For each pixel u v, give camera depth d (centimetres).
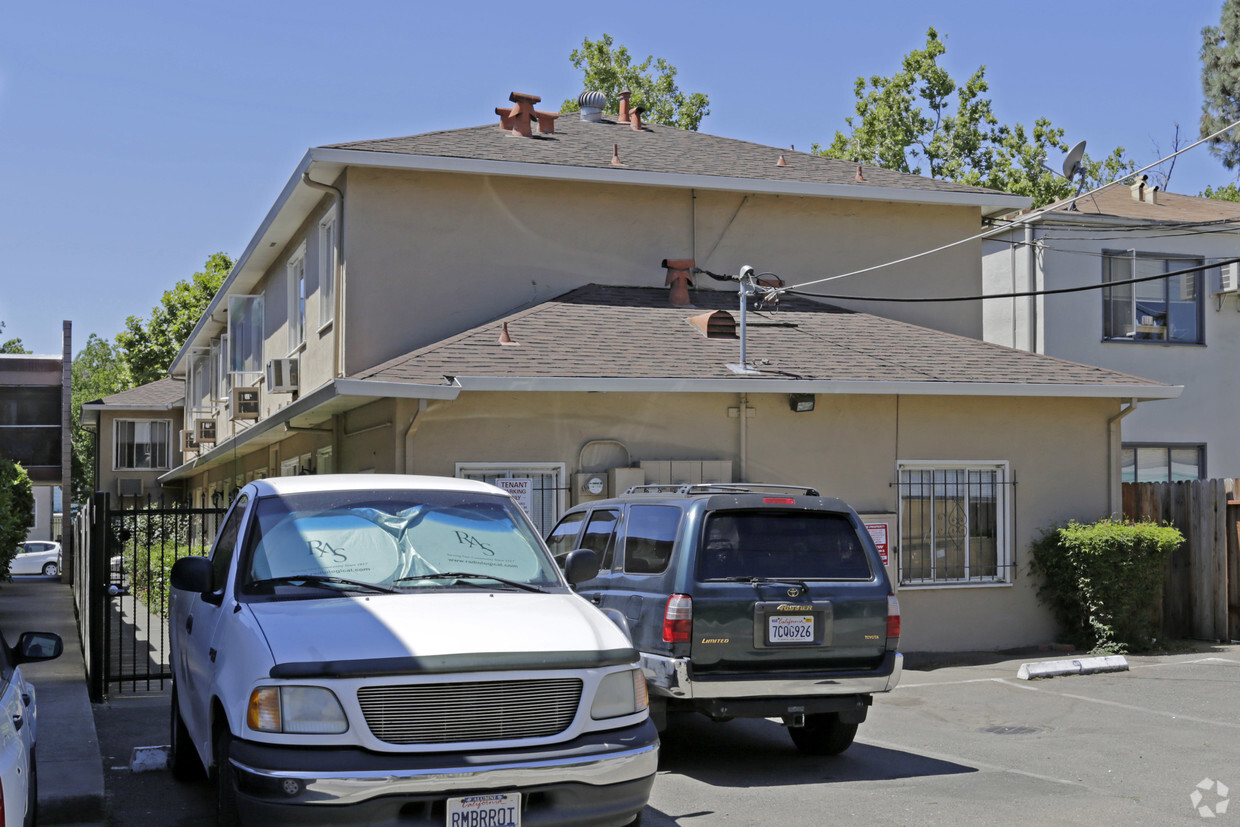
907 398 1449
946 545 1459
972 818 680
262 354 2095
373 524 648
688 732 970
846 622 801
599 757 526
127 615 1984
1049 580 1481
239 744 513
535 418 1302
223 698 539
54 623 1894
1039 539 1494
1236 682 1174
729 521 805
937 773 802
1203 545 1510
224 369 2553
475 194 1611
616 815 531
